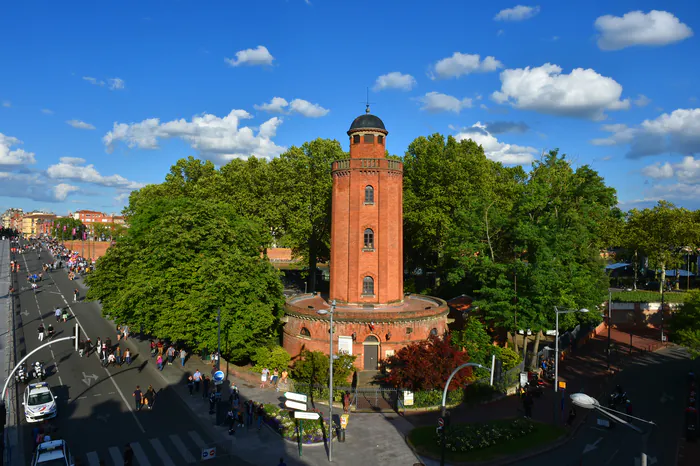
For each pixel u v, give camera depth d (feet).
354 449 101.71
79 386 134.00
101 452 96.02
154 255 150.30
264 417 113.50
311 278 259.19
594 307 186.50
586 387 151.33
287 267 402.72
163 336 144.97
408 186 231.30
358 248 163.12
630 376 165.37
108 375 143.84
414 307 165.48
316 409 123.54
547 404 134.72
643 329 247.29
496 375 142.00
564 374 165.89
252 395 129.80
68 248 496.64
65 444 90.22
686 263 326.85
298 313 157.38
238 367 150.51
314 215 247.70
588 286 171.42
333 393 129.59
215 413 118.42
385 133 170.50
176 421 112.78
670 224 267.80
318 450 100.99
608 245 296.92
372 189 164.66
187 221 157.79
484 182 234.99
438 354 128.26
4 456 93.76
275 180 249.75
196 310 143.23
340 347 149.18
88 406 120.06
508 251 188.44
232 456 97.19
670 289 321.93
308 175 249.34
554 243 159.94
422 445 103.04
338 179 167.12
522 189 199.93
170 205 182.09
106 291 175.22
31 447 97.96
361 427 113.29
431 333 142.41
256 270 159.12
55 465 83.46
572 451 105.91
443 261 239.91
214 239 158.61
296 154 252.42
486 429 109.60
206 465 92.63
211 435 106.01
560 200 188.03
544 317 152.25
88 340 167.02
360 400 129.70
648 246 273.75
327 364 134.31
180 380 141.38
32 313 223.10
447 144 244.22
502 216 189.78
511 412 126.41
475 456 99.50
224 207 181.88
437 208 219.41
